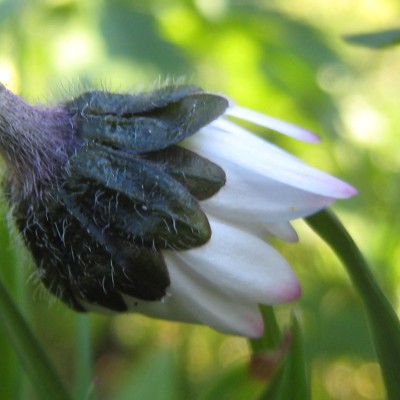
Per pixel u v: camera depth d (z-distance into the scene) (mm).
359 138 89
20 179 48
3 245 55
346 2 105
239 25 80
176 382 69
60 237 47
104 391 95
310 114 84
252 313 46
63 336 89
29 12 73
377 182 86
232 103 47
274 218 45
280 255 46
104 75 75
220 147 46
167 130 47
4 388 55
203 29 80
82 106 48
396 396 46
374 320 46
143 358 76
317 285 85
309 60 81
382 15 105
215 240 46
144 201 46
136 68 76
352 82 94
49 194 47
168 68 77
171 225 46
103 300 47
